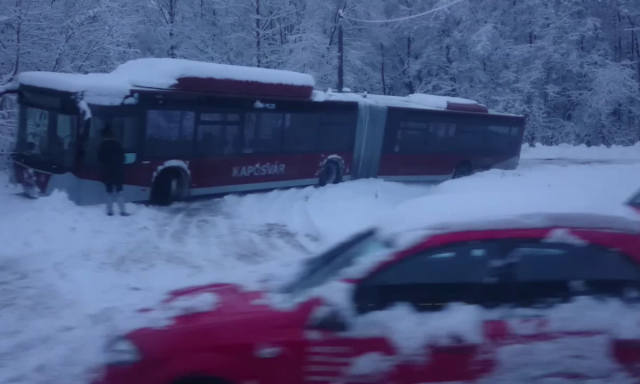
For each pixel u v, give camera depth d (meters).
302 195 17.27
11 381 5.27
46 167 13.69
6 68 19.92
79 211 12.95
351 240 4.74
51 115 13.78
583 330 3.98
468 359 3.91
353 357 3.91
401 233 4.21
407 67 37.78
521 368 3.91
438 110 22.42
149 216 13.54
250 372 3.91
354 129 19.75
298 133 18.08
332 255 4.68
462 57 36.56
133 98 14.07
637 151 33.75
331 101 18.91
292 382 3.92
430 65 37.38
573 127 36.88
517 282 4.07
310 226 12.95
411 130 21.58
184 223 13.13
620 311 4.03
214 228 12.77
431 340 3.91
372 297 4.04
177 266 9.69
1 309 7.32
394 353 3.90
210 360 3.91
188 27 29.73
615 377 3.95
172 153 15.06
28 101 14.33
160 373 3.93
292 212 14.59
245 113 16.61
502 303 4.04
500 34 36.06
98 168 13.66
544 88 35.84
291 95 17.81
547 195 4.69
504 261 4.09
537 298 4.05
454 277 4.07
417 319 3.96
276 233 12.51
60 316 7.09
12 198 14.26
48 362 5.69
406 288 4.06
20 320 6.92
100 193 13.76
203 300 4.47
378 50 37.03
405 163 21.58
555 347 3.94
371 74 34.81
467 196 4.73
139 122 14.30
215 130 15.98
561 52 35.00
